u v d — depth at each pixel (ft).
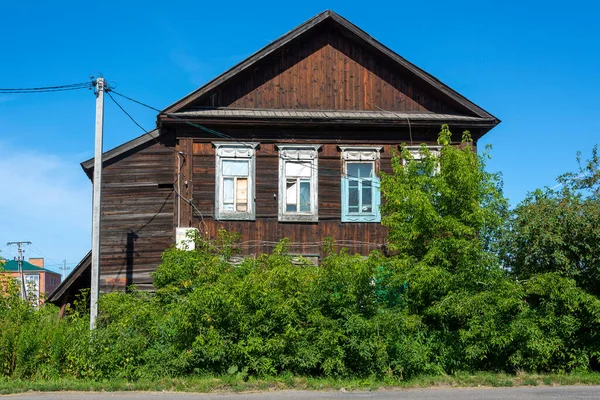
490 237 58.23
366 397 43.04
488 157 59.88
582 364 52.06
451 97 70.85
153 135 67.56
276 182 67.82
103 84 55.47
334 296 50.37
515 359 51.75
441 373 50.90
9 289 54.49
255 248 66.44
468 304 51.16
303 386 46.09
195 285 53.93
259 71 69.87
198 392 44.14
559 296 51.72
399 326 49.70
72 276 66.08
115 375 47.65
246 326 48.16
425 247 56.70
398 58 70.64
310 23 70.08
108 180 67.05
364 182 69.05
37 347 48.29
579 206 55.83
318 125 68.18
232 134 68.08
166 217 67.05
